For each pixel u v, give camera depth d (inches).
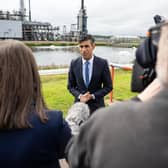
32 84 57.9
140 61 46.8
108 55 1067.3
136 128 35.6
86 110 94.7
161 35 39.6
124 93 352.8
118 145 35.8
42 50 2409.0
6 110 55.6
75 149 42.8
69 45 3304.6
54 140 58.6
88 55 156.5
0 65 56.3
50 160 59.0
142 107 37.2
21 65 57.0
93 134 39.4
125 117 37.3
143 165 33.5
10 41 59.4
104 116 39.2
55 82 431.5
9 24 3189.0
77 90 162.2
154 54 42.9
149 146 34.0
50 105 291.4
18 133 56.3
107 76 159.6
